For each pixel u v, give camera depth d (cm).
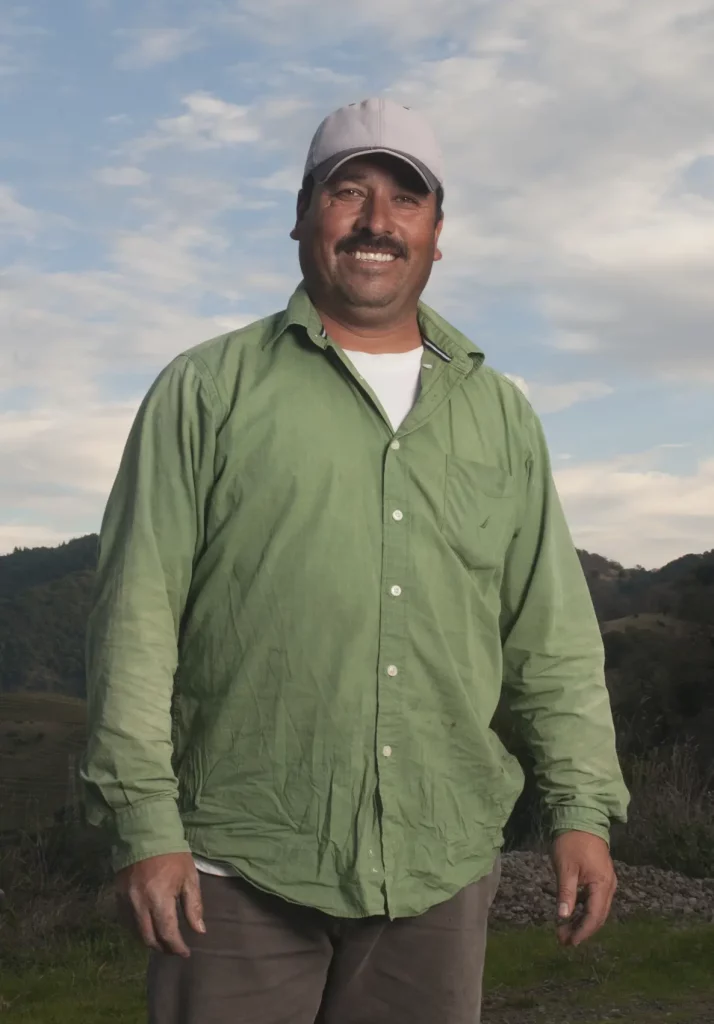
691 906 1073
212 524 257
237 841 251
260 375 262
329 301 274
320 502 254
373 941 260
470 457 270
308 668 251
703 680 2142
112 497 264
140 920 238
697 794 1460
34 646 6272
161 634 252
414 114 279
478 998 270
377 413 262
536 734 285
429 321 280
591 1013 675
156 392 265
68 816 1267
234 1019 251
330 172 272
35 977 838
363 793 252
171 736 258
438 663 258
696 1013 668
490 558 268
